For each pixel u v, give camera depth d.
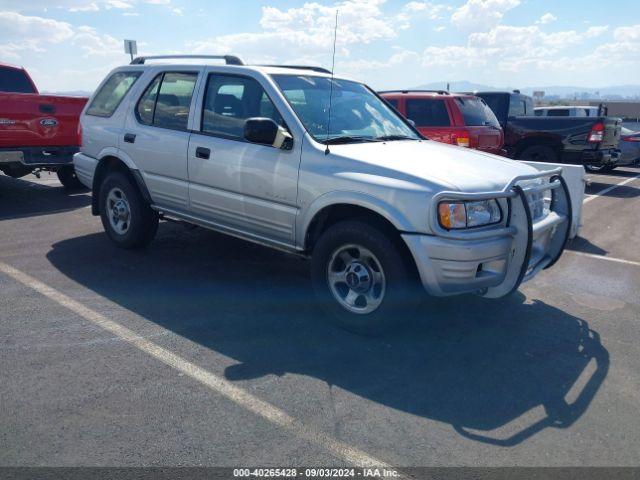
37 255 5.95
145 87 5.70
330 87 5.17
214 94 5.08
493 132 9.80
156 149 5.43
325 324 4.41
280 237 4.66
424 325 4.49
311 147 4.30
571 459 2.87
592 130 11.73
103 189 6.11
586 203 10.32
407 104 9.56
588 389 3.57
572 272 6.02
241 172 4.71
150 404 3.22
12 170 8.79
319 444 2.91
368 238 3.94
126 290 5.00
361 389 3.48
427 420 3.16
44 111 8.17
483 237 3.77
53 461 2.71
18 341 3.94
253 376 3.58
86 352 3.82
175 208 5.50
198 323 4.36
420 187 3.76
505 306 4.96
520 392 3.51
